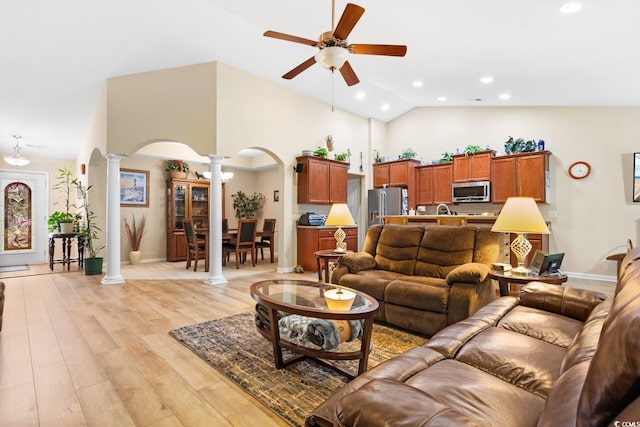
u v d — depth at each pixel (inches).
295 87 227.9
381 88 237.5
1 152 267.1
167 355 94.9
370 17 132.4
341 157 254.5
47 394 74.6
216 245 188.2
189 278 203.2
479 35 137.2
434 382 47.7
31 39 140.9
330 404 44.1
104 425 64.3
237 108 195.0
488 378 49.9
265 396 74.3
